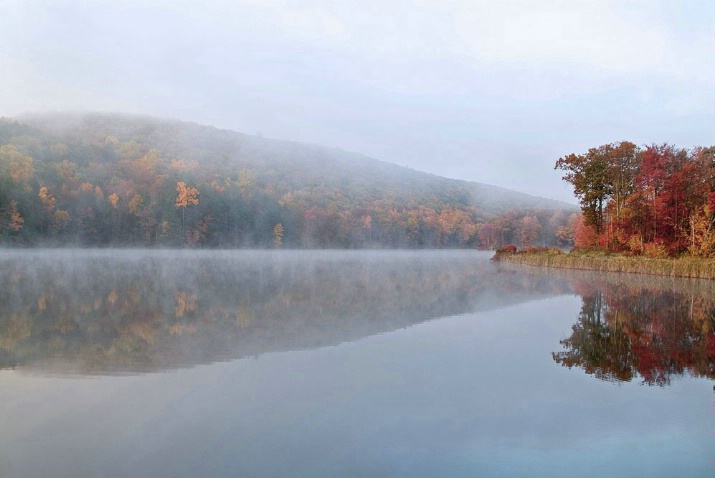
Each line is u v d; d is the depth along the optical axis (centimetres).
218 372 970
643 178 4531
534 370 1001
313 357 1088
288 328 1407
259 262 5028
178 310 1709
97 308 1741
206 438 673
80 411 765
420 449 647
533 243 11575
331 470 592
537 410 783
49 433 686
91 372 965
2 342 1212
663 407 801
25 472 584
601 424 734
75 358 1065
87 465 600
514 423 733
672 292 2383
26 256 5428
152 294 2141
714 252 3812
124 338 1265
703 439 685
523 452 643
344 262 5338
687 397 848
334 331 1373
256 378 932
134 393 846
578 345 1223
